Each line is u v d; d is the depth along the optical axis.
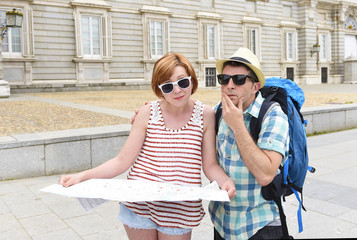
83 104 13.12
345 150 7.41
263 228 1.84
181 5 28.28
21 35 21.61
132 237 2.01
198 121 1.97
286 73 36.09
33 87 21.70
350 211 3.99
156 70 1.89
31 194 4.75
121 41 25.62
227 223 1.91
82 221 3.82
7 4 20.94
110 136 6.31
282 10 35.31
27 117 9.17
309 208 4.09
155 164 1.94
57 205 4.32
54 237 3.43
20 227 3.67
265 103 1.84
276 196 1.83
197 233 3.49
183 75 1.87
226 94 1.77
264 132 1.78
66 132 6.36
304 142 1.92
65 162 5.92
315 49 36.72
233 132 1.81
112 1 24.98
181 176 1.92
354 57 39.19
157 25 27.11
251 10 33.12
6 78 21.31
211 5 30.23
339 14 39.25
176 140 1.94
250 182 1.85
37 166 5.68
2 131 6.97
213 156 1.99
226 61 1.82
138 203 1.93
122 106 12.34
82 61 23.80
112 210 4.14
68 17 23.36
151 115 1.99
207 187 1.82
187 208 1.89
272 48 34.72
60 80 23.30
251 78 1.75
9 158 5.46
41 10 22.36
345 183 5.07
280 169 1.87
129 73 26.11
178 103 1.89
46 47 22.70
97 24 24.56
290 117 1.89
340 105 11.23
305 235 3.38
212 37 30.34
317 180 5.24
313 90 24.42
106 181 1.89
